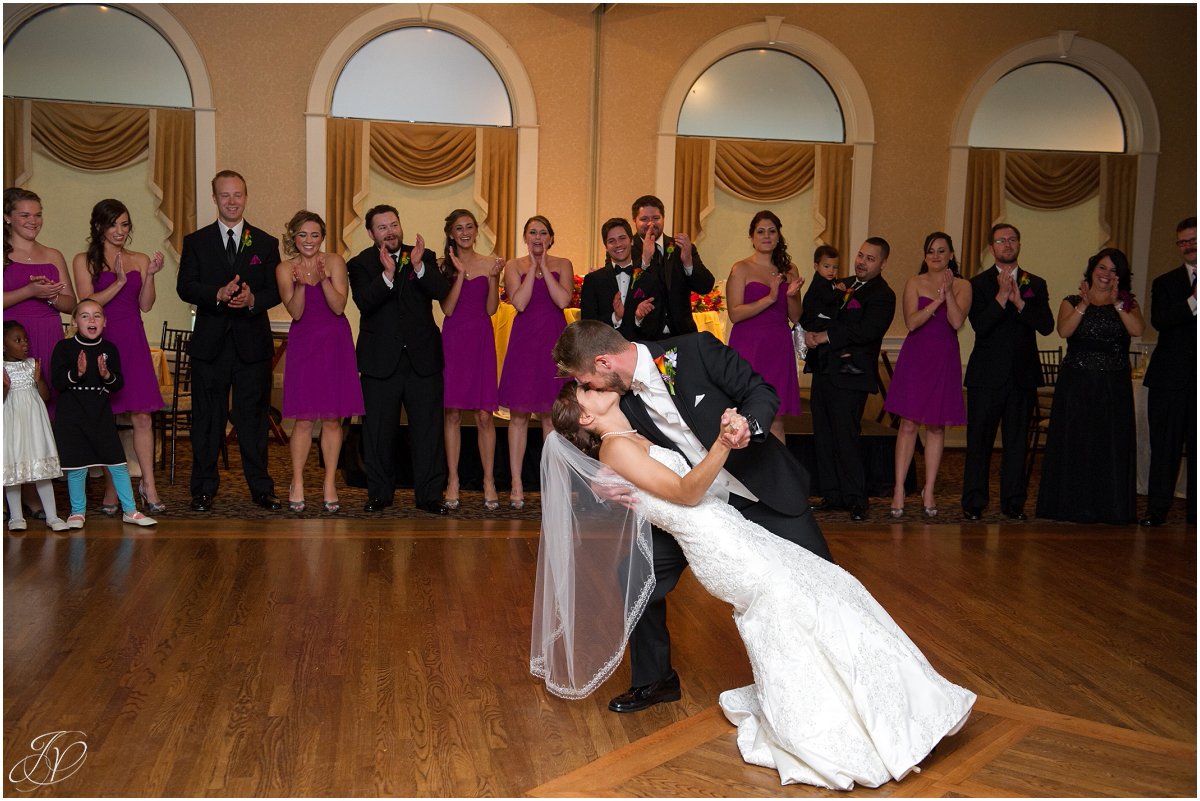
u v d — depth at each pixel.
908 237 8.98
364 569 4.36
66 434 4.75
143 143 7.93
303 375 5.23
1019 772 2.62
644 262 5.03
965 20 8.88
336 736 2.75
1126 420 5.57
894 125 8.88
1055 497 5.68
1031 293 5.46
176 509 5.36
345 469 6.43
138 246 8.09
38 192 7.89
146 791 2.41
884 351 8.55
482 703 3.02
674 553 2.95
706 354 2.86
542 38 8.45
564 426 2.85
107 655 3.29
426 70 8.44
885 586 4.30
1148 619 3.95
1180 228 5.43
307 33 8.11
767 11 8.68
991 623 3.86
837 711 2.55
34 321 5.03
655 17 8.56
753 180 8.76
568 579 2.98
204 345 5.25
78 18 7.87
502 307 7.32
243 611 3.77
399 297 5.29
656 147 8.64
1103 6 9.01
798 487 2.93
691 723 2.91
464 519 5.33
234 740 2.70
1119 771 2.64
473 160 8.42
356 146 8.23
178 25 7.89
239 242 5.31
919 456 6.89
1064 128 9.21
